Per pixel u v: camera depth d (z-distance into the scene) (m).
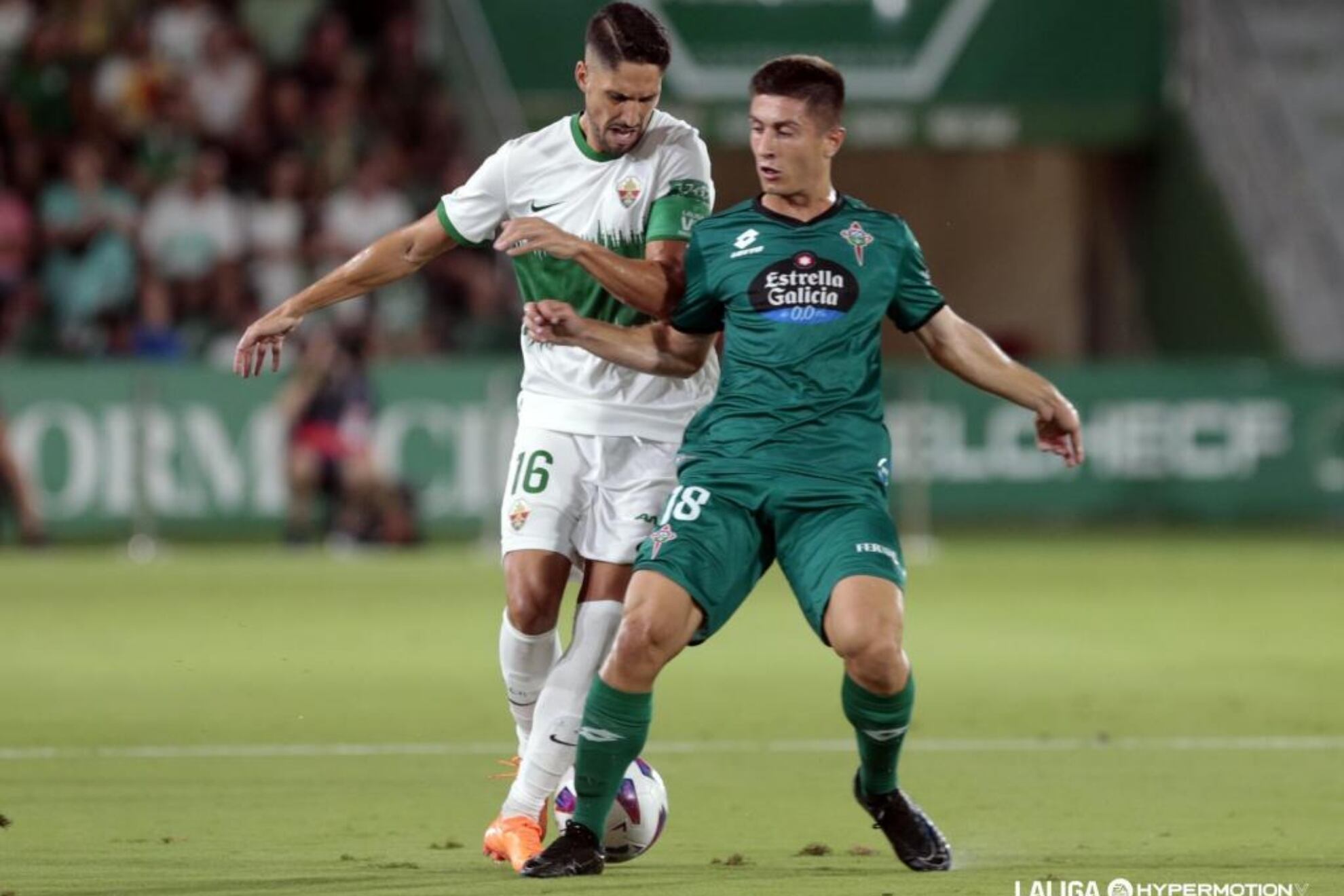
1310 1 89.12
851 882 20.27
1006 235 92.38
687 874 20.89
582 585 22.88
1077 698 35.94
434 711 34.19
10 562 64.06
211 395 67.62
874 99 83.75
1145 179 88.75
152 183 77.62
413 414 68.31
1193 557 67.56
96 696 36.09
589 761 20.52
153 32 80.56
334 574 60.47
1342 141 86.88
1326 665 40.91
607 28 21.98
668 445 23.00
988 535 77.31
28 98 77.94
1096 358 90.81
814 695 36.38
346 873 20.92
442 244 23.28
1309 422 76.00
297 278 76.12
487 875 20.80
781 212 21.62
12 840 22.92
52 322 73.94
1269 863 21.50
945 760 29.19
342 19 82.19
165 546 68.12
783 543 20.95
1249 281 83.19
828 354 21.17
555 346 23.17
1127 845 22.70
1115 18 85.12
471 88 82.31
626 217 22.92
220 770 28.22
